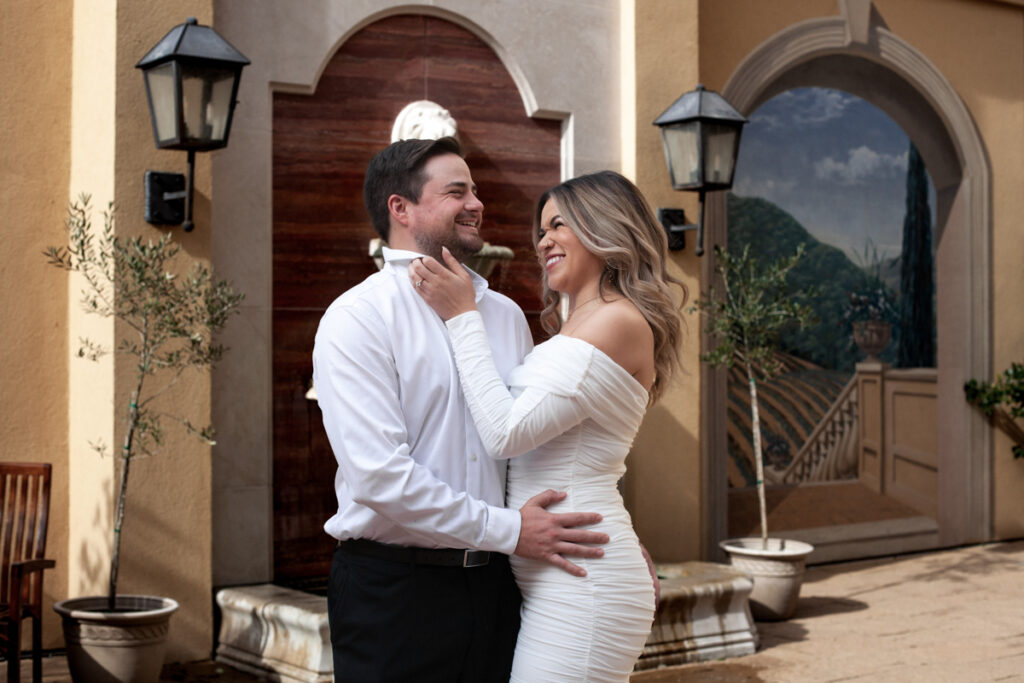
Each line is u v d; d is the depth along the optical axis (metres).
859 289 7.12
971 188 7.08
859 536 6.80
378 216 2.18
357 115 4.92
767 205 6.74
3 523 3.72
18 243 4.32
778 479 6.73
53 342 4.39
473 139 5.19
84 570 4.31
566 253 2.17
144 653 3.71
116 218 4.14
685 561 5.50
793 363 6.85
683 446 5.50
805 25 6.34
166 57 3.83
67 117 4.44
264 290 4.67
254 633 4.18
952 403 7.21
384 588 2.02
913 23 6.87
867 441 7.10
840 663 4.39
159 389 4.21
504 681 2.09
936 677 4.18
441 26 5.12
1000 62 7.27
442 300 2.04
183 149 4.03
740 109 6.14
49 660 4.23
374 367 1.97
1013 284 7.28
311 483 4.79
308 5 4.77
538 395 2.00
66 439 4.43
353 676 2.04
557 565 2.02
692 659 4.41
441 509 1.91
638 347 2.10
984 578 6.14
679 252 5.49
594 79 5.45
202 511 4.30
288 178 4.77
